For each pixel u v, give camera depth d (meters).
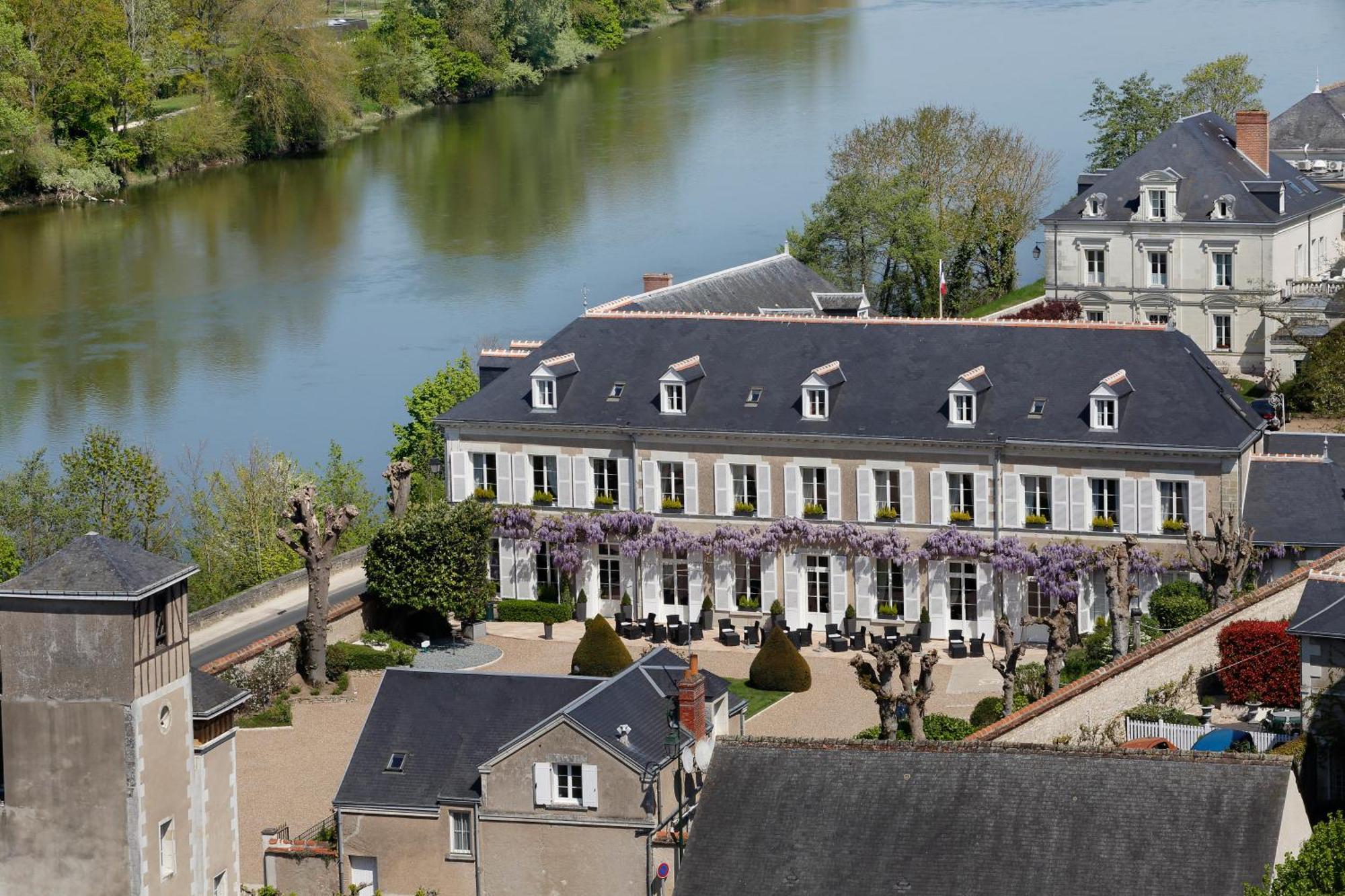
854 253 184.75
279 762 104.19
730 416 121.62
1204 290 166.88
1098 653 108.75
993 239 195.50
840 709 108.06
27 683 79.12
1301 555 112.38
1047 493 117.00
